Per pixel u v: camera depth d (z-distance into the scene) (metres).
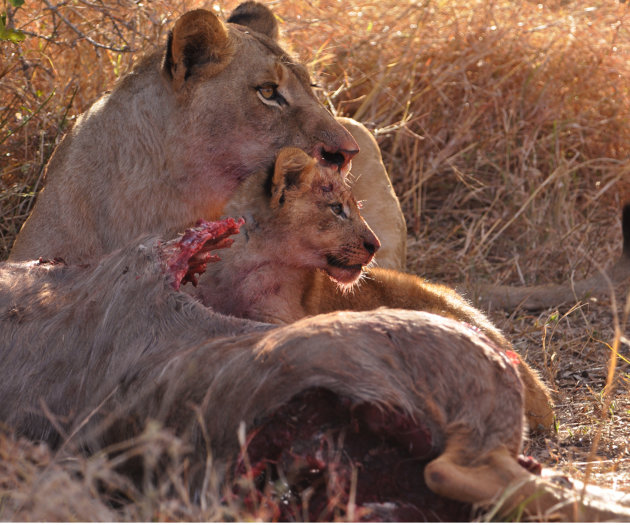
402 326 5.11
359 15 16.17
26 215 11.41
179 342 5.70
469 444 4.93
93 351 5.94
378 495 4.88
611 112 16.14
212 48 8.40
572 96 16.09
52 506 4.94
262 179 8.43
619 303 11.86
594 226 14.59
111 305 6.00
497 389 5.18
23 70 12.22
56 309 6.27
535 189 14.97
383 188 11.91
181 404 5.27
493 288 12.24
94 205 8.61
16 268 6.85
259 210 8.34
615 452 7.51
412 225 14.70
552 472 5.66
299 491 4.92
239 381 5.04
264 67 8.55
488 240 14.36
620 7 17.22
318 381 4.82
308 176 8.27
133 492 5.33
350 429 4.87
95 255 8.59
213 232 6.31
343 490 4.79
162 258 6.12
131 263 6.14
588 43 16.36
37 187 11.51
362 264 8.56
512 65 16.25
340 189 8.45
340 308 9.24
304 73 8.98
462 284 12.62
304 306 8.80
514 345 10.64
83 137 8.80
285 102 8.66
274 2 14.80
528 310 12.03
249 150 8.54
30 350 6.14
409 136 15.24
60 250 8.61
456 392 5.03
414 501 4.87
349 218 8.47
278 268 8.42
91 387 5.85
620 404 8.60
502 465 4.80
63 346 6.07
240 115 8.46
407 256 13.77
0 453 5.68
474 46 15.80
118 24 12.69
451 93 15.89
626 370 9.68
